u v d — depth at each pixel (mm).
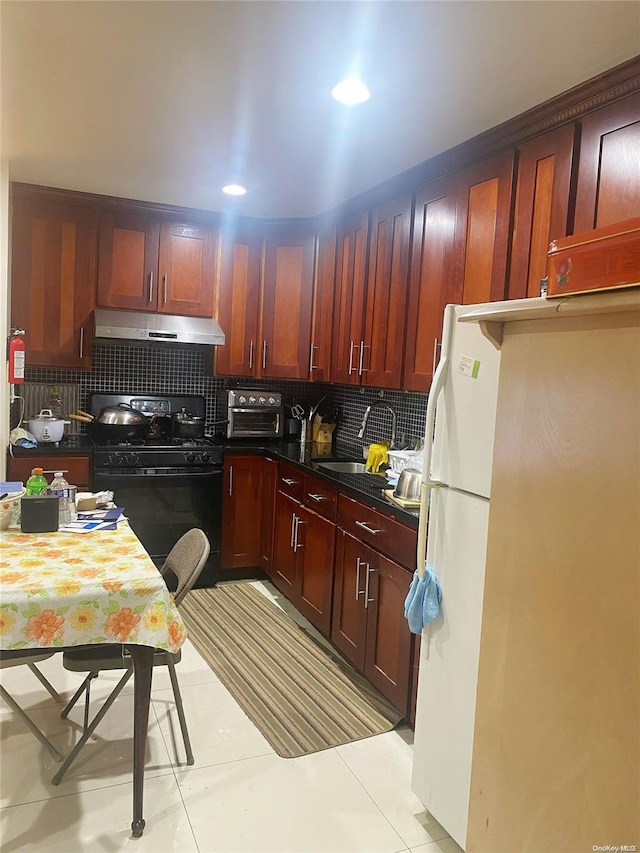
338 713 2490
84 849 1711
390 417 3580
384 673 2469
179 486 3709
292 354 3916
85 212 3541
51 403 3803
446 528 1763
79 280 3559
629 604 1156
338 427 4223
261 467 3949
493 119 2182
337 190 3166
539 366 1384
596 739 1218
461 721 1694
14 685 2576
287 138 2473
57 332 3533
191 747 2205
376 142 2459
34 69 1979
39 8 1633
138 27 1716
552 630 1330
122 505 3572
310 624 3355
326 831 1831
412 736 2354
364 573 2637
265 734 2316
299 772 2102
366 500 2602
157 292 3738
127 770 2057
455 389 1741
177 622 1765
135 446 3604
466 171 2451
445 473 1779
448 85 1946
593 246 1179
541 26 1598
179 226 3764
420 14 1571
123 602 1696
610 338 1207
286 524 3543
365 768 2143
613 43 1666
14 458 3299
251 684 2689
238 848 1746
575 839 1259
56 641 1634
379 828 1855
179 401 4160
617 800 1170
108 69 1968
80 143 2650
